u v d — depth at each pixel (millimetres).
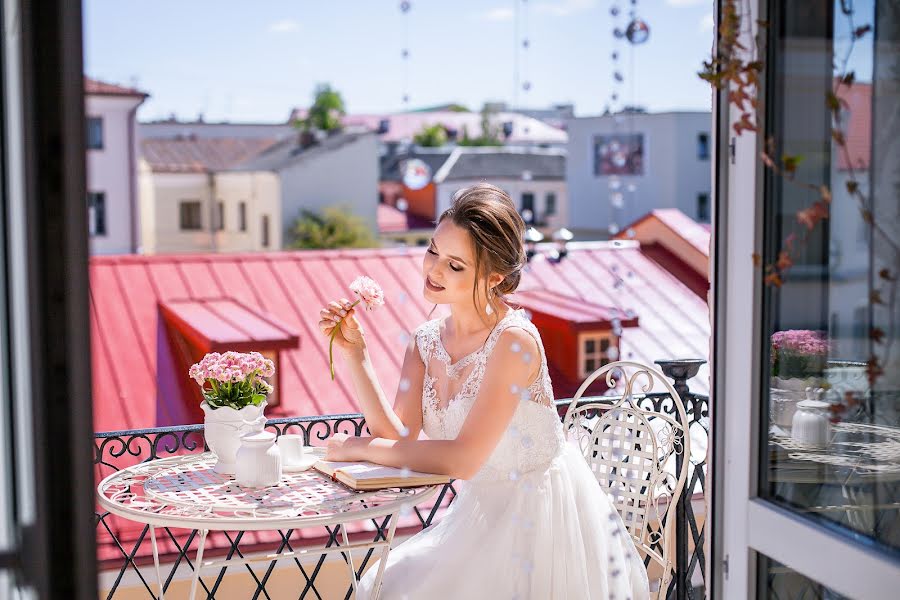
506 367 2529
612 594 2562
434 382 2754
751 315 2049
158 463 2822
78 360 1456
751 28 1994
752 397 2066
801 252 1952
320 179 40625
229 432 2641
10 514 1617
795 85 1940
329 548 2510
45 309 1436
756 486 2084
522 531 2482
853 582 1835
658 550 3361
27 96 1437
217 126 44812
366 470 2535
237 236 43438
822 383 1922
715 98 2119
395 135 42031
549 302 11633
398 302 10875
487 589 2441
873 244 1801
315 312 10672
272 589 4645
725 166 2115
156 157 44031
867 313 1823
